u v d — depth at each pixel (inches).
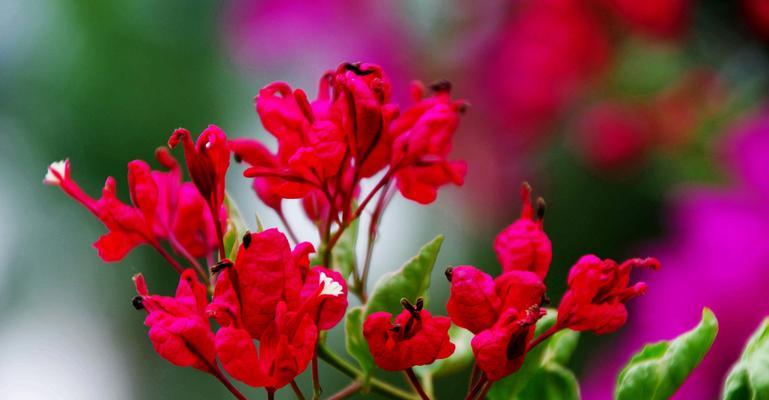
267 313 31.1
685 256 42.6
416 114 33.2
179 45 60.3
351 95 32.4
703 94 46.6
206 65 60.2
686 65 47.4
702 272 42.1
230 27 54.3
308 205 34.5
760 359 31.7
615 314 31.7
